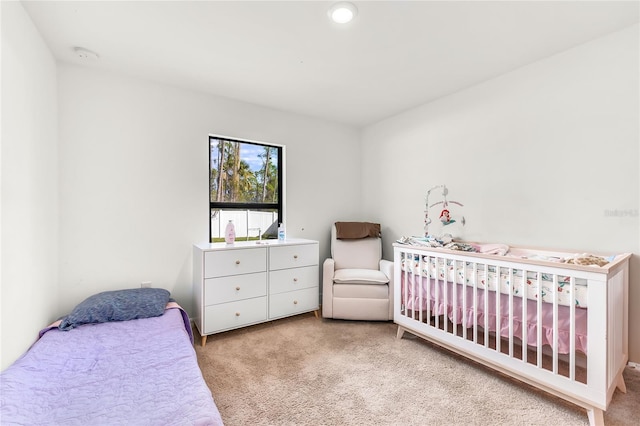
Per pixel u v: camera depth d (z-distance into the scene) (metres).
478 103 2.63
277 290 2.80
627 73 1.84
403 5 1.62
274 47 2.05
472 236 2.69
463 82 2.60
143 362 1.43
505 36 1.92
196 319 2.61
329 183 3.70
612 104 1.91
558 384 1.54
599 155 1.96
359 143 3.93
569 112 2.09
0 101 1.37
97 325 1.90
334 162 3.74
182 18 1.74
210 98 2.86
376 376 1.91
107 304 2.02
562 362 2.03
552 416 1.52
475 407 1.59
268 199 3.39
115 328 1.85
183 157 2.73
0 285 1.37
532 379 1.66
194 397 1.16
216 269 2.45
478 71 2.40
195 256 2.65
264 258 2.71
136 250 2.52
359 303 2.85
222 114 2.93
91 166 2.33
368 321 2.93
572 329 1.48
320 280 3.63
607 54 1.92
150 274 2.58
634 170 1.83
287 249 2.86
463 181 2.76
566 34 1.90
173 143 2.68
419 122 3.18
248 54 2.14
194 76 2.49
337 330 2.69
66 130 2.23
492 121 2.53
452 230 2.86
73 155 2.26
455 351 2.06
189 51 2.10
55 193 2.13
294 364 2.06
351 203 3.89
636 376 1.79
